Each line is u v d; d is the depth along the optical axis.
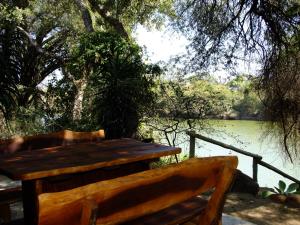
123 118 6.43
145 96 6.55
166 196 1.61
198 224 1.78
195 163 1.66
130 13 12.66
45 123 7.51
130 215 1.48
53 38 13.59
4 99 5.78
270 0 6.58
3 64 5.74
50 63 13.05
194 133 5.55
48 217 1.18
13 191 2.35
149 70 6.95
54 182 1.97
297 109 6.96
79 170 1.86
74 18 13.75
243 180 4.95
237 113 11.36
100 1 11.34
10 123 6.63
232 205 4.36
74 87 8.29
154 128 6.81
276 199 4.59
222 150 8.05
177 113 6.82
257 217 3.99
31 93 9.38
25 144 2.55
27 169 1.78
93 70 7.11
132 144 2.51
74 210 1.25
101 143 2.55
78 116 7.55
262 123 7.77
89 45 7.01
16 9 10.66
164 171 1.53
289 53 6.73
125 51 6.97
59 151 2.24
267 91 7.07
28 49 11.86
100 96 6.56
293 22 6.61
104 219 1.39
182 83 7.32
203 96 6.94
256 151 9.88
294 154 7.73
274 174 8.75
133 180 1.41
